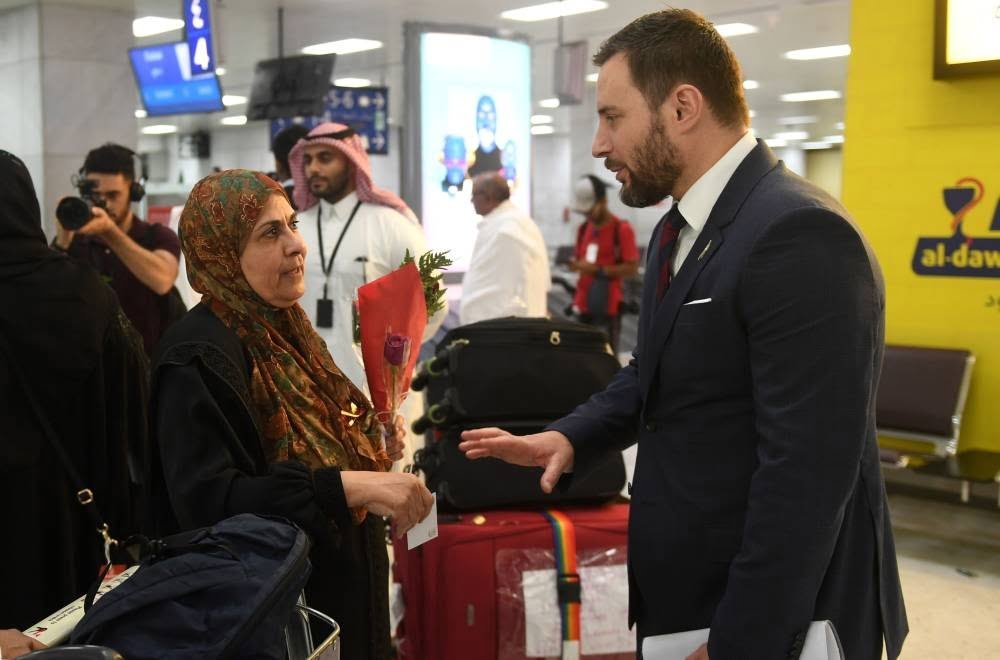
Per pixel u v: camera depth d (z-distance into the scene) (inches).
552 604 94.9
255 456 61.0
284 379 64.4
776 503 51.3
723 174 58.7
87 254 137.3
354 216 134.4
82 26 362.9
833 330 51.1
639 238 747.4
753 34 426.3
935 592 143.2
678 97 58.1
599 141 61.6
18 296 70.2
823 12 381.4
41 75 357.4
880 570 58.1
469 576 93.7
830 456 50.8
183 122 821.9
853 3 187.6
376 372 71.4
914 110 182.1
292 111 383.2
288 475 57.4
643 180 60.3
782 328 52.1
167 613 43.1
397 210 137.7
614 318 321.4
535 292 187.8
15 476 69.4
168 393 59.4
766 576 51.5
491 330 102.0
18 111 367.6
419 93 313.3
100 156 138.6
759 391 53.4
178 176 967.6
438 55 313.3
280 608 45.1
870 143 188.1
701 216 58.9
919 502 189.5
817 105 668.1
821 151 996.6
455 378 99.3
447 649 94.0
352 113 442.0
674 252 62.0
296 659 51.8
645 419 61.7
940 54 171.0
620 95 59.5
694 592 58.8
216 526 49.4
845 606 56.7
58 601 72.6
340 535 59.9
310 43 462.3
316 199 138.3
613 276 317.7
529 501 100.7
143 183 147.6
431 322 132.0
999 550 161.9
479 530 94.3
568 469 70.2
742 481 56.7
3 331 69.6
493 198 188.4
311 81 378.3
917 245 183.8
